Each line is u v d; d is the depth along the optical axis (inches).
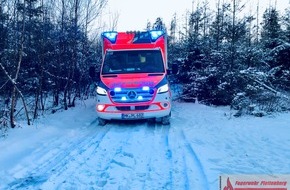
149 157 273.3
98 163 260.7
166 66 442.3
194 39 771.4
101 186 214.2
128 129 381.1
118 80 390.6
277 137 330.0
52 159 272.5
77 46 606.5
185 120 430.9
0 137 332.5
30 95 573.9
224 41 659.4
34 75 549.3
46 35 494.0
